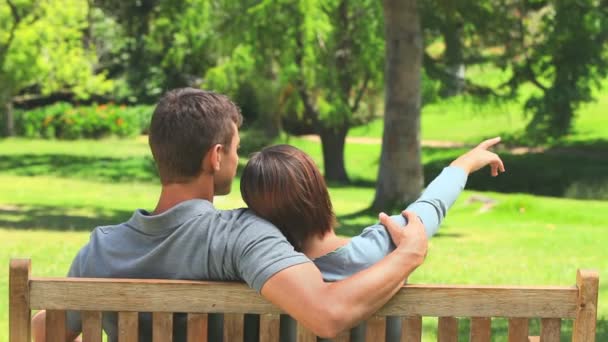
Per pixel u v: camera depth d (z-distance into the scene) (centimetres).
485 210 1902
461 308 272
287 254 256
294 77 2747
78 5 3503
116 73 4641
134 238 281
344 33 2819
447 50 2594
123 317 272
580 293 270
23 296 270
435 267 1077
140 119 4378
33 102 4750
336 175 3041
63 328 277
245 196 283
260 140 3497
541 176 3052
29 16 3231
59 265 992
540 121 2780
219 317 280
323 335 250
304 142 3912
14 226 1398
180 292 270
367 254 273
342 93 2830
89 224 1472
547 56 2661
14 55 3206
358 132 4222
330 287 253
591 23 2484
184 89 285
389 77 1877
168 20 3159
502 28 2456
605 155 3344
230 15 2759
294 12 2698
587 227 1672
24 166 3028
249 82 2948
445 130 4041
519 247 1327
